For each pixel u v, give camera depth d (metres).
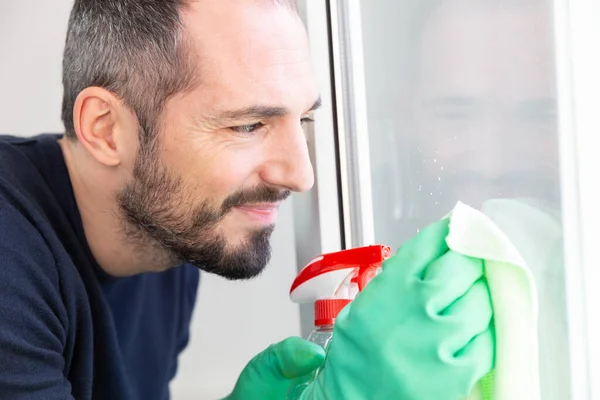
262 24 0.80
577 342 0.59
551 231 0.61
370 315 0.64
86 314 0.91
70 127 0.95
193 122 0.83
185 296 1.21
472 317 0.61
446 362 0.60
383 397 0.63
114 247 0.96
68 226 0.94
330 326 0.77
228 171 0.83
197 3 0.82
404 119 0.84
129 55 0.86
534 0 0.62
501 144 0.68
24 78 1.52
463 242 0.61
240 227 0.86
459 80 0.74
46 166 0.96
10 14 1.51
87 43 0.90
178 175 0.85
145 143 0.87
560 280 0.60
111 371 0.98
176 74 0.83
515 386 0.57
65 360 0.90
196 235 0.86
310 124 0.97
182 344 1.22
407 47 0.83
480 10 0.70
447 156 0.77
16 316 0.78
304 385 0.83
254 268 0.87
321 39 0.96
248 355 1.47
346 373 0.66
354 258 0.77
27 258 0.82
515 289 0.59
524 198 0.65
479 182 0.72
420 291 0.62
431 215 0.80
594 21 0.58
